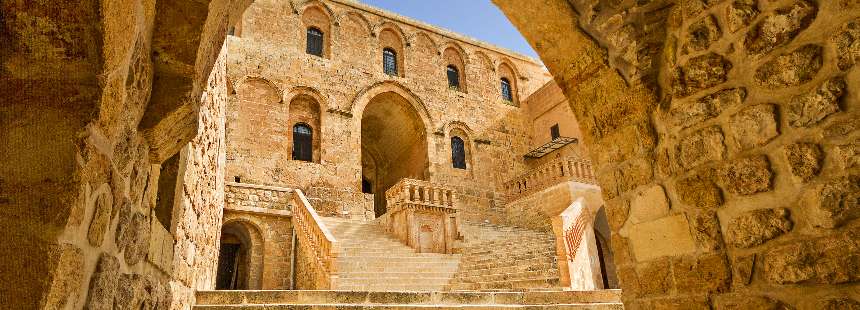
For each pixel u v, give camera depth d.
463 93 26.67
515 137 27.11
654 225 3.94
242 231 17.33
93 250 2.12
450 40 27.67
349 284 11.82
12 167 1.80
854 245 2.74
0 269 1.69
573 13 4.47
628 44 4.25
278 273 16.28
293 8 23.28
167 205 3.92
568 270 11.59
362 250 14.12
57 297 1.76
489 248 15.30
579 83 4.72
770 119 3.24
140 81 2.45
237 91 20.39
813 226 2.95
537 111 27.83
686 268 3.65
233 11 3.30
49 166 1.82
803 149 3.04
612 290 9.33
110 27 1.92
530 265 12.59
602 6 4.34
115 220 2.38
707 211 3.55
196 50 2.69
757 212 3.25
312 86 22.28
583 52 4.61
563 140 24.48
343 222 17.30
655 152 4.00
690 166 3.70
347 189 21.28
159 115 2.66
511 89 29.05
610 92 4.41
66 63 1.92
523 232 19.86
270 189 17.11
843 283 2.79
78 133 1.88
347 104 22.91
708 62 3.69
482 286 12.34
